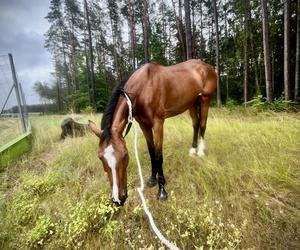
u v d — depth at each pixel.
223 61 19.91
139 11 20.42
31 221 2.74
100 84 21.06
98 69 23.66
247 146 3.77
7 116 6.48
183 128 5.12
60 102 37.06
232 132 4.55
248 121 5.81
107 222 2.53
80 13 25.44
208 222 2.34
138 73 2.81
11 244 2.40
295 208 2.43
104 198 2.78
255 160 3.16
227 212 2.49
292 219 2.30
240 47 17.48
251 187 2.75
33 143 5.29
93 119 7.52
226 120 5.45
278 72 16.16
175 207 2.59
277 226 2.28
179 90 3.22
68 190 3.19
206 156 3.61
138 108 2.74
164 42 21.05
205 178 2.98
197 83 3.58
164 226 2.45
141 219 2.52
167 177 3.22
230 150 3.77
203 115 3.92
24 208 2.79
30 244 2.42
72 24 27.69
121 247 2.30
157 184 3.08
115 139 2.05
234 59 18.17
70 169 3.69
